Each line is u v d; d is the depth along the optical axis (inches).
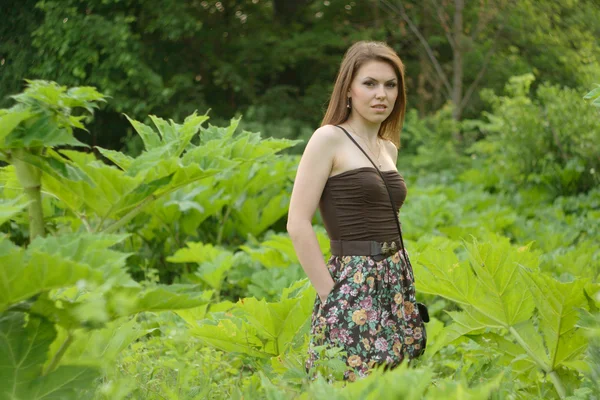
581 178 416.5
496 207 335.0
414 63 838.5
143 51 687.1
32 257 73.4
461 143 642.8
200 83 793.6
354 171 115.2
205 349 139.6
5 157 121.7
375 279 114.0
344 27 815.7
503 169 449.1
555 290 123.3
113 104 655.1
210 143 154.9
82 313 77.1
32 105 114.3
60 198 146.1
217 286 212.5
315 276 115.6
